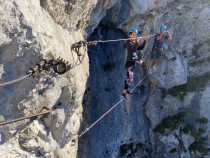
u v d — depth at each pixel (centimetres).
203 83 1797
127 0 1455
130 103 1698
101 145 1382
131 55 943
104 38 1559
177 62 1744
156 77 1764
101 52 1538
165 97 1812
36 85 615
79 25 888
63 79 677
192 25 1747
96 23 1280
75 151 892
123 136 1597
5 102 589
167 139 1750
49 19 660
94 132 1358
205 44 1789
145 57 1675
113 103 1489
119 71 1552
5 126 600
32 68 567
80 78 787
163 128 1786
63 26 755
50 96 664
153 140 1791
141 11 1498
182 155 1711
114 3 1305
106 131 1441
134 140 1672
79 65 798
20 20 542
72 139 848
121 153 1588
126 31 1577
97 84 1441
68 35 771
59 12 706
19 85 595
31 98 622
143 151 1709
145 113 1806
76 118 822
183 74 1767
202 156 1702
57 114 713
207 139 1739
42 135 690
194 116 1791
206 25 1736
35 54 580
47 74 625
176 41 1770
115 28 1577
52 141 727
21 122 622
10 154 612
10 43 548
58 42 655
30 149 662
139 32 1333
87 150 1288
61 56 651
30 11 575
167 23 1708
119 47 1577
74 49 766
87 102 1341
